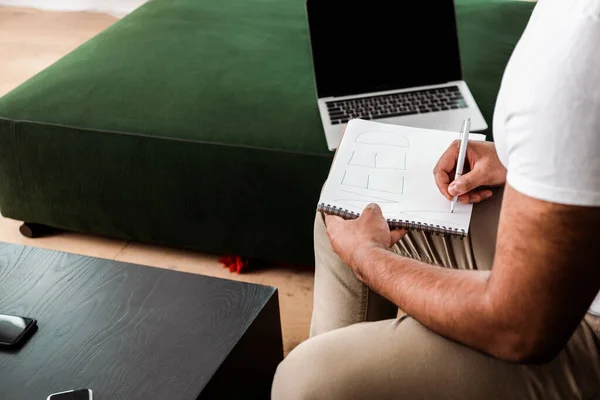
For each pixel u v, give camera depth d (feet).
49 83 5.75
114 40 6.47
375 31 5.18
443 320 2.31
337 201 3.07
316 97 5.36
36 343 2.97
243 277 5.46
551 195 1.87
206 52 6.14
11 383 2.78
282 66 5.85
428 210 3.04
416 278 2.47
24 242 6.05
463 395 2.49
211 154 4.95
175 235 5.49
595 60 1.79
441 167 3.22
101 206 5.54
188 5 7.17
